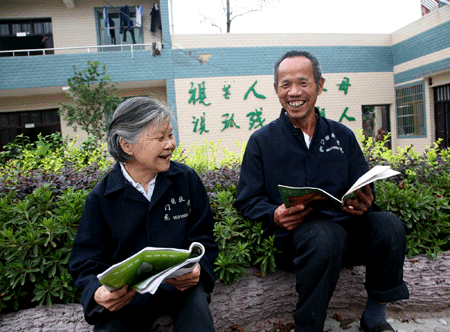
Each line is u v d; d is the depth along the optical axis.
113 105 9.29
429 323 1.94
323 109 11.45
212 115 10.85
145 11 12.14
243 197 1.84
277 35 11.04
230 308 1.85
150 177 1.46
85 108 9.84
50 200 1.96
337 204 1.45
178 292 1.42
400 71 11.49
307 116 1.86
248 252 1.92
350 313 2.01
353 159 1.91
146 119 1.31
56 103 11.16
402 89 11.56
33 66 9.95
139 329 1.43
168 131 1.37
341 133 1.89
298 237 1.56
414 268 2.05
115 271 1.03
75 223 1.83
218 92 10.83
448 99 10.02
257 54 10.96
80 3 11.75
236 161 3.04
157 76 10.53
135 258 1.06
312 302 1.44
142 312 1.40
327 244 1.44
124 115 1.35
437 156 2.77
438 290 2.03
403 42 11.20
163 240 1.42
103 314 1.33
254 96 10.99
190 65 10.64
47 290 1.76
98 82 10.20
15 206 1.98
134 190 1.41
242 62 10.90
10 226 1.87
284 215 1.59
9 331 1.62
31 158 3.34
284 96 1.82
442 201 2.14
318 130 1.83
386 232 1.58
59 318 1.69
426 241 2.20
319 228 1.50
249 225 1.94
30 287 1.95
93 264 1.35
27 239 1.73
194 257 1.22
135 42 12.20
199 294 1.36
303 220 1.67
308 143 1.87
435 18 9.90
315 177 1.79
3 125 11.25
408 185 2.30
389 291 1.62
